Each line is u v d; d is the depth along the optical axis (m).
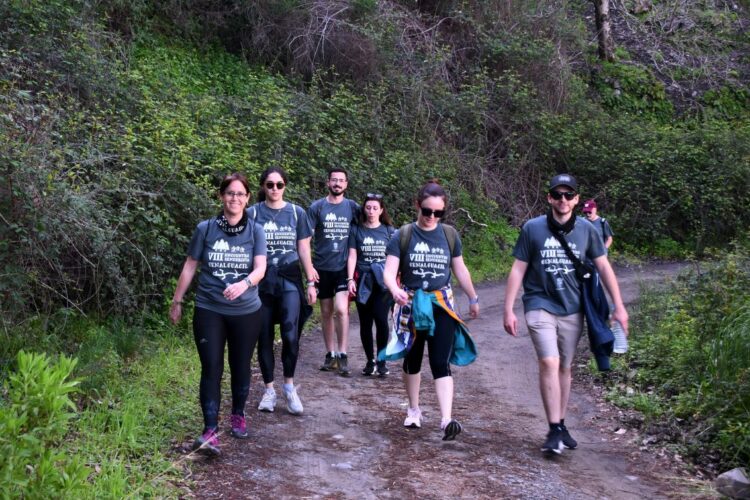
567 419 7.09
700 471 5.90
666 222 21.95
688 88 28.36
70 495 4.05
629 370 8.36
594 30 29.12
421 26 21.02
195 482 5.02
